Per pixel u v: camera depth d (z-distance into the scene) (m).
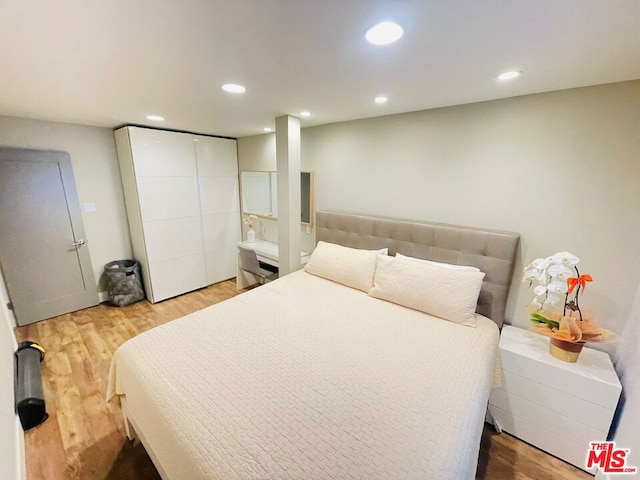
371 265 2.41
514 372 1.75
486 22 1.01
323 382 1.34
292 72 1.53
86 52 1.29
